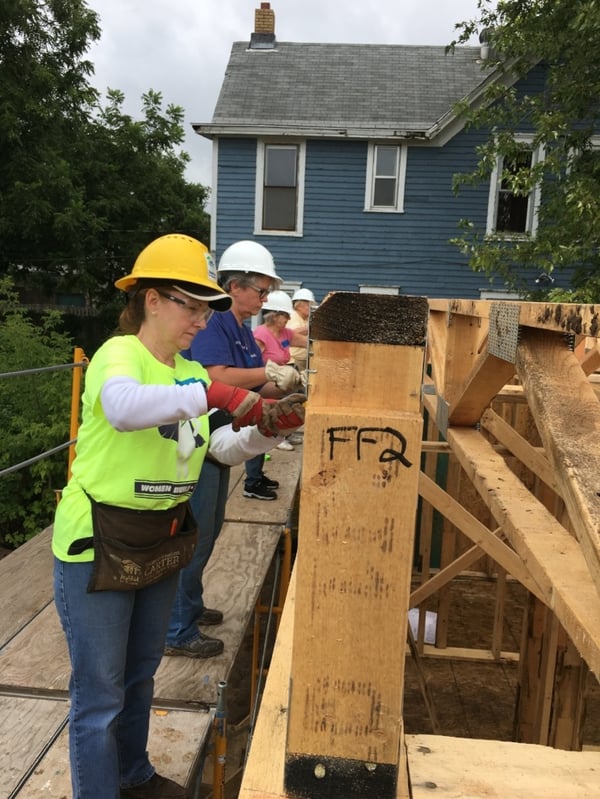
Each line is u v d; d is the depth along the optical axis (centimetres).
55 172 1580
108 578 170
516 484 205
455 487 581
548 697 392
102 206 1775
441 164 1305
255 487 523
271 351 566
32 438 816
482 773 105
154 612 194
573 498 105
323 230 1340
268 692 137
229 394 158
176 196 2009
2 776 215
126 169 1909
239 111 1325
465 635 589
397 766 101
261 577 373
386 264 1337
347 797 103
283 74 1445
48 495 837
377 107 1351
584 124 1104
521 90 1231
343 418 96
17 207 1534
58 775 217
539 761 107
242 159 1328
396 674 100
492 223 1306
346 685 101
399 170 1312
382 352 98
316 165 1324
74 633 175
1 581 365
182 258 174
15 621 319
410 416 96
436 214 1318
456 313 258
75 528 174
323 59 1497
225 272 293
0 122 1459
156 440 172
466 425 283
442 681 520
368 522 97
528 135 1257
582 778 103
